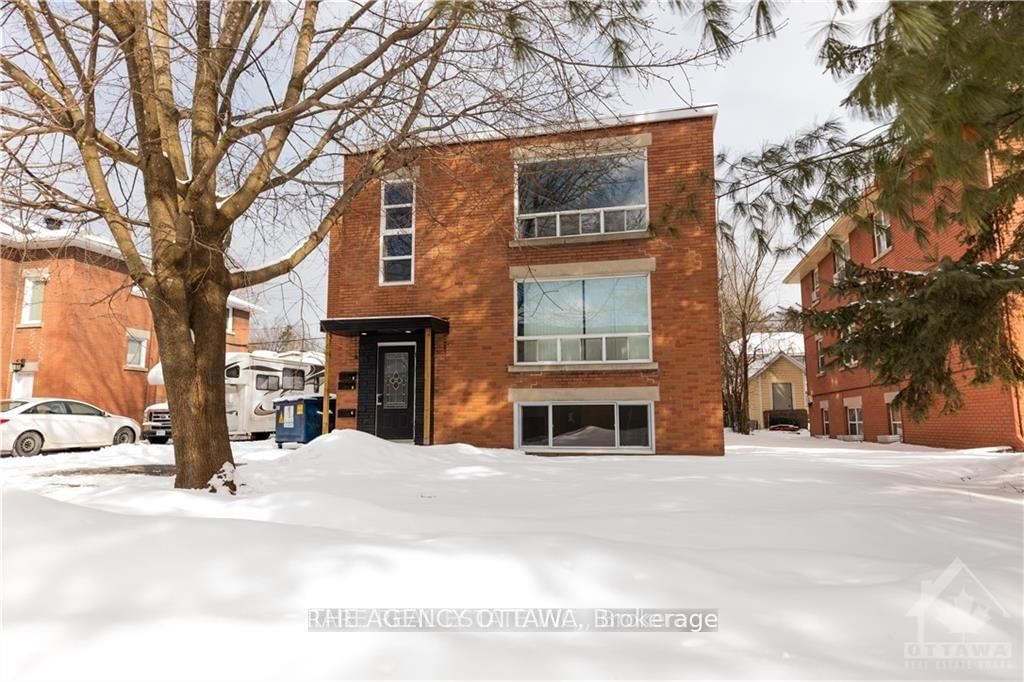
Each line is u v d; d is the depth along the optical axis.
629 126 12.44
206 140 6.64
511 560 2.98
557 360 12.55
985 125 2.74
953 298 5.96
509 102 6.33
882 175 4.07
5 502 3.32
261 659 2.07
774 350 35.72
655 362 11.87
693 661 2.10
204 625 2.27
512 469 8.59
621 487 6.61
